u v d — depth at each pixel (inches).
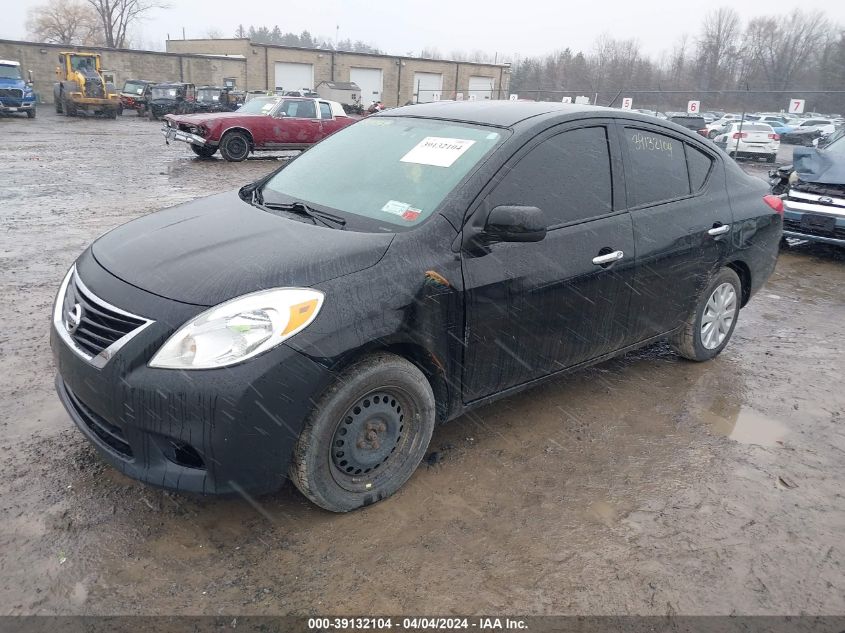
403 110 160.4
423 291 111.1
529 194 129.2
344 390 104.1
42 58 1590.8
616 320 148.4
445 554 105.8
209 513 112.1
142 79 1742.1
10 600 92.2
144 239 120.3
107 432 104.0
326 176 142.6
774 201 191.6
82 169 526.9
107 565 99.6
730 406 162.1
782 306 247.8
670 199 159.6
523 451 136.9
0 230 303.7
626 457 136.9
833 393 171.6
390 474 117.4
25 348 172.9
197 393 94.2
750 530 115.4
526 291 126.0
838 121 1180.5
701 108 1125.1
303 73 1969.7
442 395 121.4
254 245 112.3
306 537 107.9
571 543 110.0
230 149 621.6
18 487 115.8
